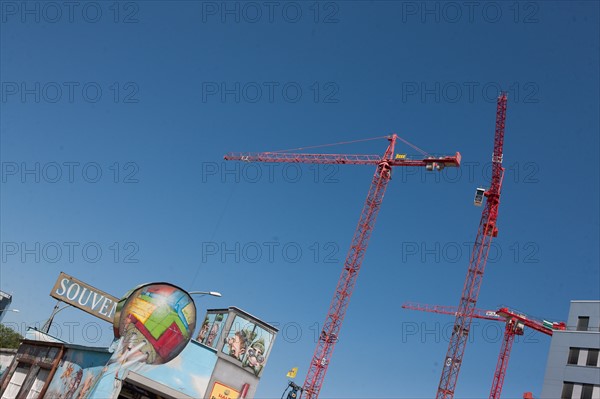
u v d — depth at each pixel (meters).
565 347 67.19
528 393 89.56
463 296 123.62
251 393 45.03
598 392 62.66
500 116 127.75
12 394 45.69
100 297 50.28
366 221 120.50
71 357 40.22
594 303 68.69
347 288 115.69
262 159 135.38
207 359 43.72
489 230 126.19
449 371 118.38
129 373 38.06
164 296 36.88
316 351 111.00
